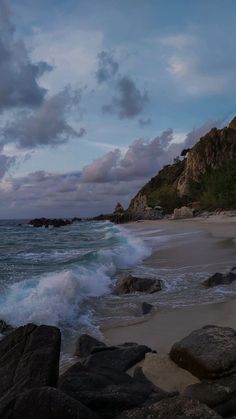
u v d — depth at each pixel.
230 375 4.72
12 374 4.34
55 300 10.00
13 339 4.88
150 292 11.77
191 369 5.09
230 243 23.94
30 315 9.10
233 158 109.56
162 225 61.06
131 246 23.44
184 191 116.25
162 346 7.38
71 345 7.68
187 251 21.45
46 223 109.94
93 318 9.48
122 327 8.70
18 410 3.60
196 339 5.38
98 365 5.75
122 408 4.19
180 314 9.38
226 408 4.16
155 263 17.88
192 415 3.44
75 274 12.84
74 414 3.49
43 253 25.03
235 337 5.31
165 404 3.61
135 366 5.88
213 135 121.19
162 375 5.18
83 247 28.97
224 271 14.51
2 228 86.69
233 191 84.88
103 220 136.12
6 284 12.38
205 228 43.12
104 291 12.15
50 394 3.62
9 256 23.12
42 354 4.47
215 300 10.45
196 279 13.49
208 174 110.62
